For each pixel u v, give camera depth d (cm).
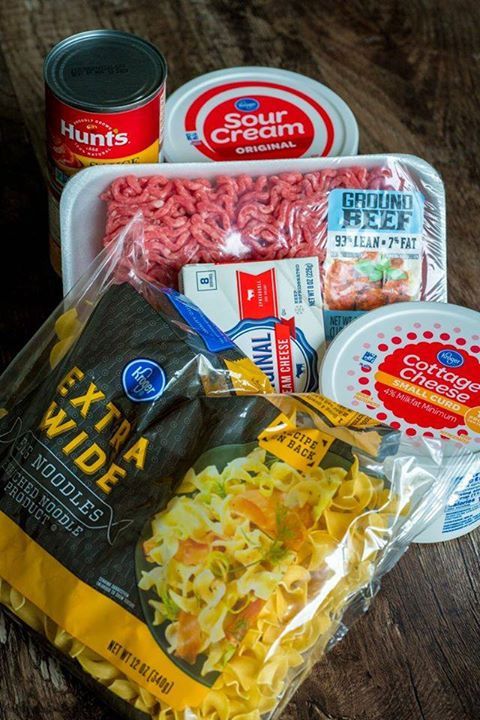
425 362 83
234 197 87
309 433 73
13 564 70
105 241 85
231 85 101
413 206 88
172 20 121
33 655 74
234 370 77
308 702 73
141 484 71
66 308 81
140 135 87
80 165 88
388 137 112
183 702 65
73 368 75
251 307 85
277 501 69
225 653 65
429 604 79
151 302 80
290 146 96
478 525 84
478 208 107
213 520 68
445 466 76
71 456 73
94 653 68
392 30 124
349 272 89
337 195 88
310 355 86
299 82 102
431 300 91
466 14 126
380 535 71
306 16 124
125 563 68
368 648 76
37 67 115
